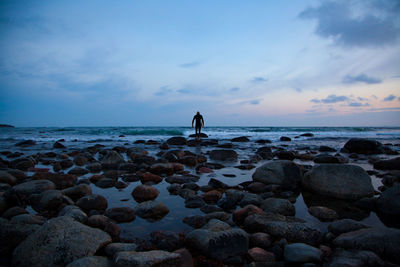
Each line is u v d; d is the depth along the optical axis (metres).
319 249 2.53
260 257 2.42
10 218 3.38
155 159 8.52
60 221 2.64
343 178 4.68
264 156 9.82
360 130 36.84
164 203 4.18
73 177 5.45
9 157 9.62
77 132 29.41
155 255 2.15
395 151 12.21
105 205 3.97
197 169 7.00
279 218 3.19
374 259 2.25
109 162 7.70
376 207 3.98
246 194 4.34
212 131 33.22
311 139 21.67
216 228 2.91
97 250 2.48
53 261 2.26
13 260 2.34
